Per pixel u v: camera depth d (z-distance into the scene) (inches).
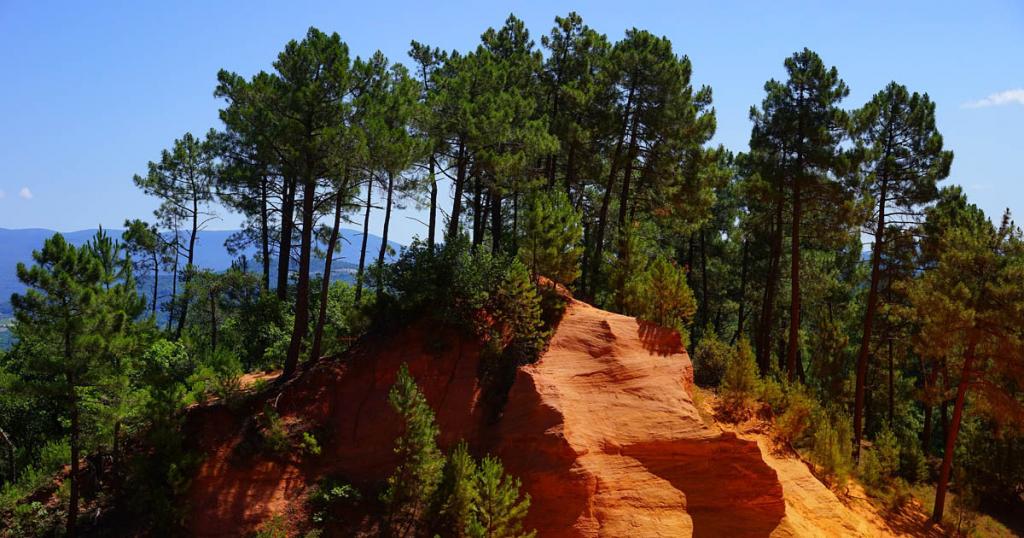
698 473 701.9
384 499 665.6
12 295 710.5
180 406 746.2
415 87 1253.1
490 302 880.3
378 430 774.5
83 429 725.9
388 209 1164.5
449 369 829.2
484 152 1103.0
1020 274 938.7
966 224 1259.2
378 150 888.9
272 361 1099.9
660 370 810.2
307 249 912.9
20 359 1050.7
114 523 683.4
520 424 735.7
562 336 870.4
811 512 771.4
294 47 895.7
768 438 867.4
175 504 684.7
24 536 674.8
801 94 1219.9
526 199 1174.3
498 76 1273.4
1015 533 1167.6
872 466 1017.5
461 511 623.5
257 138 955.3
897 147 1243.8
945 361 1099.9
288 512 692.1
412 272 888.3
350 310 941.8
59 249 723.4
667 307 979.3
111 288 765.9
